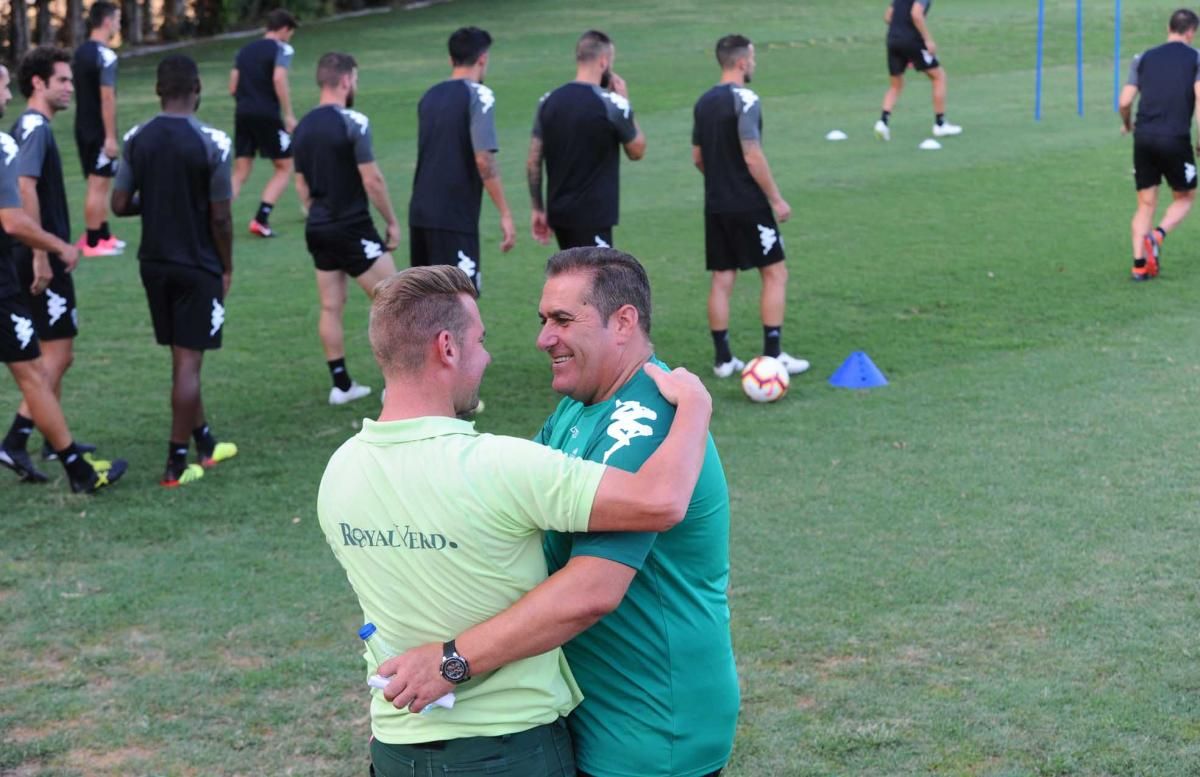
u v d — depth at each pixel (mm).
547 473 2389
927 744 3953
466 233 7590
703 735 2646
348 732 4172
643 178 14469
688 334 9078
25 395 6289
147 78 23516
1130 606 4816
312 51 26531
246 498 6324
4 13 26938
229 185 6598
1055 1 30344
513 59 24844
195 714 4293
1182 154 9766
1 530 5945
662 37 27641
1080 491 5988
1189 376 7695
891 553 5383
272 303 10070
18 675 4578
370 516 2490
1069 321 8984
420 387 2506
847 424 7125
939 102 16266
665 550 2586
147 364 8680
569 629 2406
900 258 10852
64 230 6984
